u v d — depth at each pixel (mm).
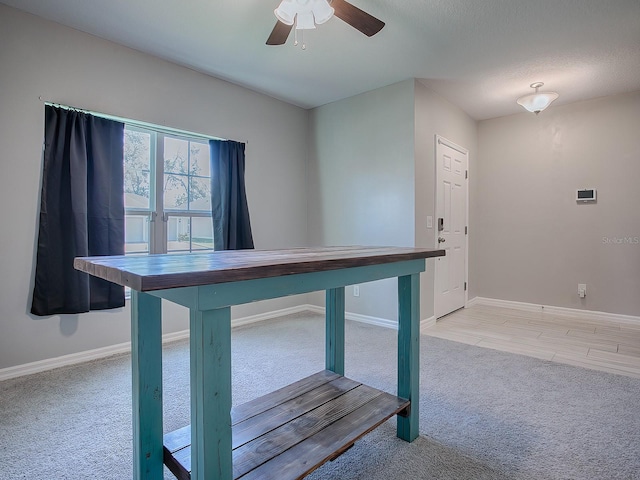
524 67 3154
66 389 2170
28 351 2410
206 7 2301
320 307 4219
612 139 3791
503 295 4520
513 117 4422
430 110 3664
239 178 3564
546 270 4215
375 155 3695
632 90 3660
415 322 1688
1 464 1481
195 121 3256
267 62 3076
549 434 1697
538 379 2320
